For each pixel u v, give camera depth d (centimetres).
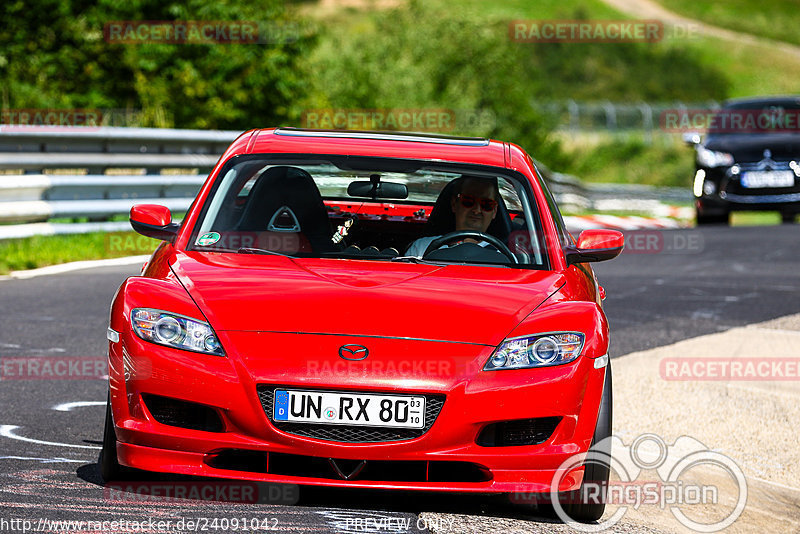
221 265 1588
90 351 2409
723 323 3109
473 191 1798
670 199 10781
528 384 1403
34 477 1500
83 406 1961
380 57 10275
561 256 1727
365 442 1376
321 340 1403
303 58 7656
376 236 2025
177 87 6994
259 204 1800
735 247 5050
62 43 7488
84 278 3434
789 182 5978
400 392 1377
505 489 1402
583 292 1625
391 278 1564
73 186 4097
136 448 1409
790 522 1656
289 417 1373
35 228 3950
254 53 7300
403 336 1418
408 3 12369
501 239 1825
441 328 1437
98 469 1566
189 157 4934
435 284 1548
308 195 1816
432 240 1789
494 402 1389
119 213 4372
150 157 4638
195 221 1734
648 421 2100
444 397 1384
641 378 2419
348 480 1391
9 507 1346
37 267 3628
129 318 1444
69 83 7362
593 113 16900
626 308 3350
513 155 1933
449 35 12162
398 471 1406
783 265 4456
